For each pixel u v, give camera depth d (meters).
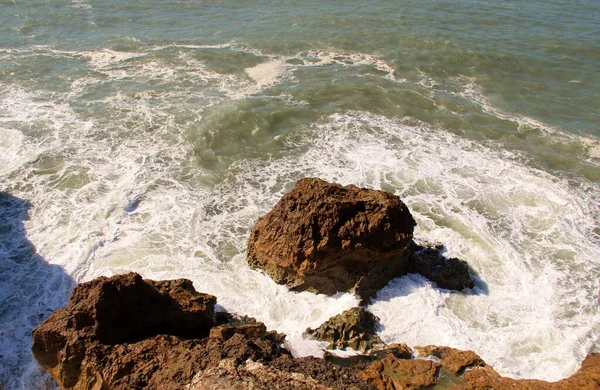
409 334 16.34
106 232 20.19
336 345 15.72
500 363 15.43
